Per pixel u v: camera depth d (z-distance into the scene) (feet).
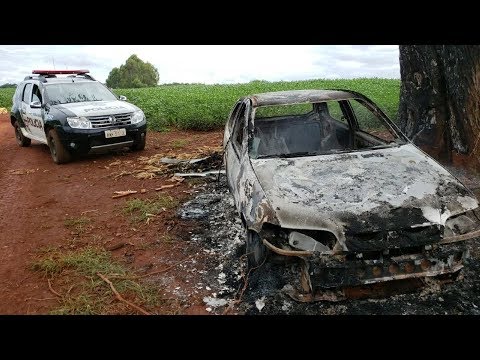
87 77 33.73
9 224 18.52
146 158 28.86
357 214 10.19
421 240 9.88
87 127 27.30
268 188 11.51
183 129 43.73
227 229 16.10
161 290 12.27
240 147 15.25
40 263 14.20
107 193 21.93
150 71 270.05
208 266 13.50
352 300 11.02
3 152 35.60
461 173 17.65
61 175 26.07
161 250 14.88
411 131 19.94
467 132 17.03
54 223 18.25
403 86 19.97
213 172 23.68
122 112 28.76
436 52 17.43
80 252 15.07
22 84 35.96
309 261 10.05
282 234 10.70
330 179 11.65
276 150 16.14
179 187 21.98
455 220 10.78
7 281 13.48
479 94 16.05
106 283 12.77
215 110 46.32
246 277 12.24
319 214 10.28
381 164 12.37
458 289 11.19
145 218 17.84
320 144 16.52
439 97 17.99
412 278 10.69
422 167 12.16
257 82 109.29
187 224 16.93
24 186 24.34
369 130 15.60
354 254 9.91
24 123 34.22
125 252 14.93
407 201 10.54
